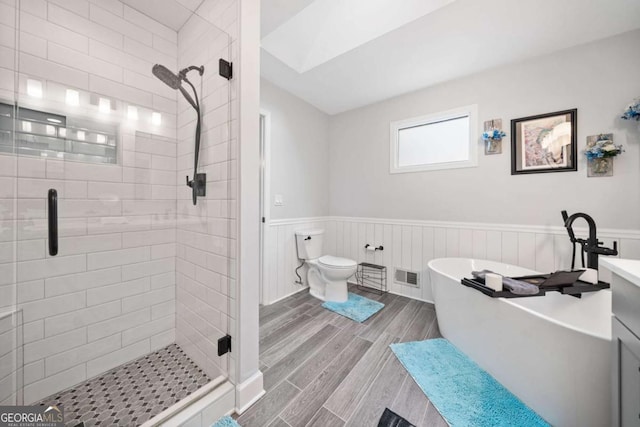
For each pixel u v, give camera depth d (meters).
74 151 1.33
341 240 3.25
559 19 1.63
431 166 2.56
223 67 1.23
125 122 1.50
